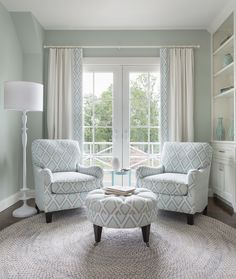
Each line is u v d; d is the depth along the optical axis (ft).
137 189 8.30
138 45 13.07
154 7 10.96
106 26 12.82
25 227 8.52
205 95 13.04
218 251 6.86
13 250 6.88
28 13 11.40
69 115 12.64
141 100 13.15
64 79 12.71
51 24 12.62
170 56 12.73
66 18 12.00
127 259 6.42
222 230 8.34
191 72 12.60
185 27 12.85
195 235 7.93
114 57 13.04
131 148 13.21
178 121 12.46
